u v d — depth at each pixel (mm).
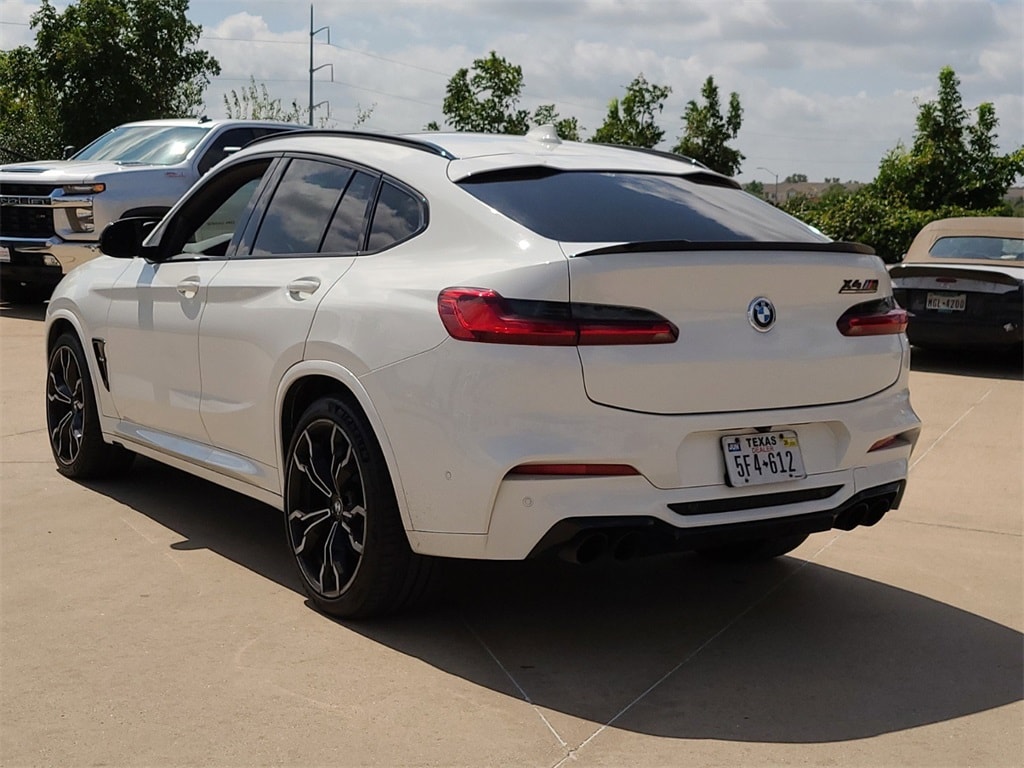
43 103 28750
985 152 25750
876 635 4039
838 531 5395
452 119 27578
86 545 4770
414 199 3941
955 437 7664
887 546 5168
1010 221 11438
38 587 4262
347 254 4074
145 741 3082
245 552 4723
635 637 3943
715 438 3551
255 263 4449
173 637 3801
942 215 23391
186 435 4836
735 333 3562
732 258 3537
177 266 4902
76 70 27031
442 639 3848
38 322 11805
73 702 3309
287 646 3744
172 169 11539
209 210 4910
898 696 3521
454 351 3438
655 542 3457
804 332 3711
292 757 3012
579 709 3354
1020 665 3795
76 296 5590
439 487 3486
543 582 4496
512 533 3389
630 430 3387
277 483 4266
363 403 3699
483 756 3045
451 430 3430
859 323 3846
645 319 3420
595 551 3445
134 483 5773
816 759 3086
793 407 3678
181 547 4762
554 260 3393
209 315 4559
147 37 27781
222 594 4219
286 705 3314
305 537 4039
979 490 6242
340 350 3793
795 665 3740
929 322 10773
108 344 5320
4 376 8688
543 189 3881
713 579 4617
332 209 4254
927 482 6414
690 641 3928
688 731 3232
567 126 28156
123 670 3533
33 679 3459
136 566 4516
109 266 5539
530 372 3330
